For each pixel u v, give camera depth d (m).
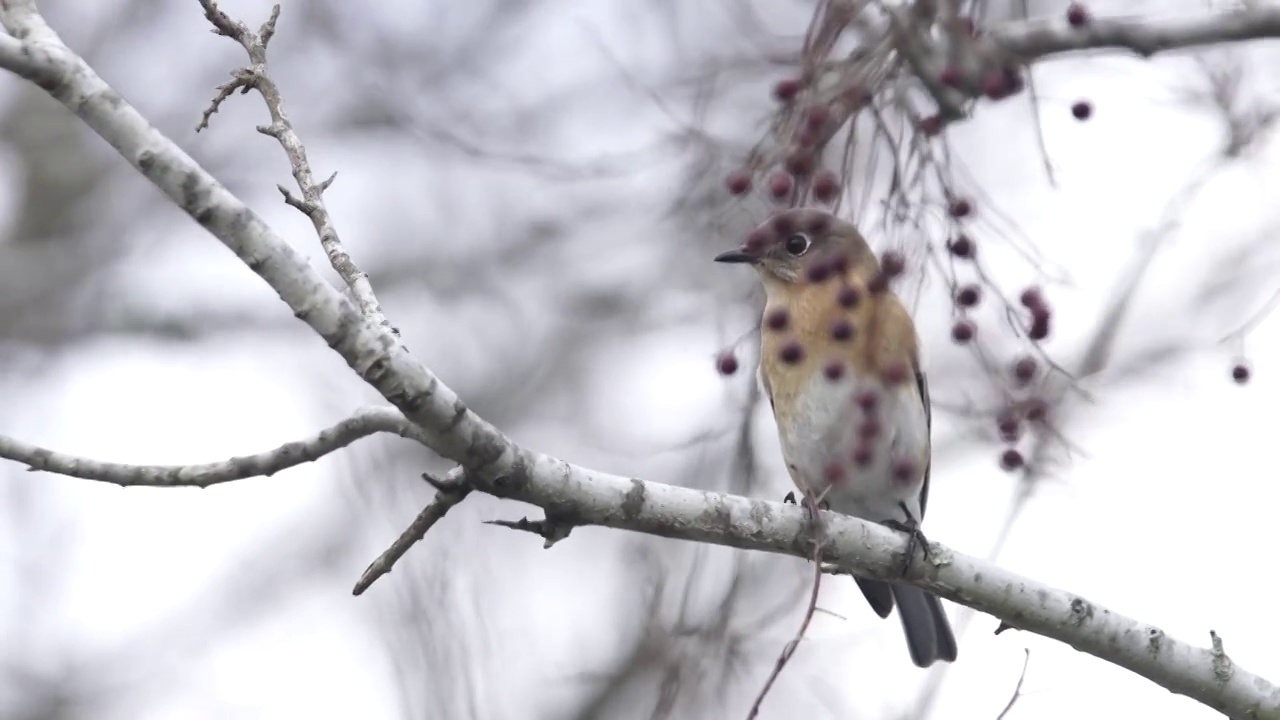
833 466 9.60
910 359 11.03
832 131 8.12
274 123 8.12
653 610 12.63
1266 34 10.45
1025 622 8.95
